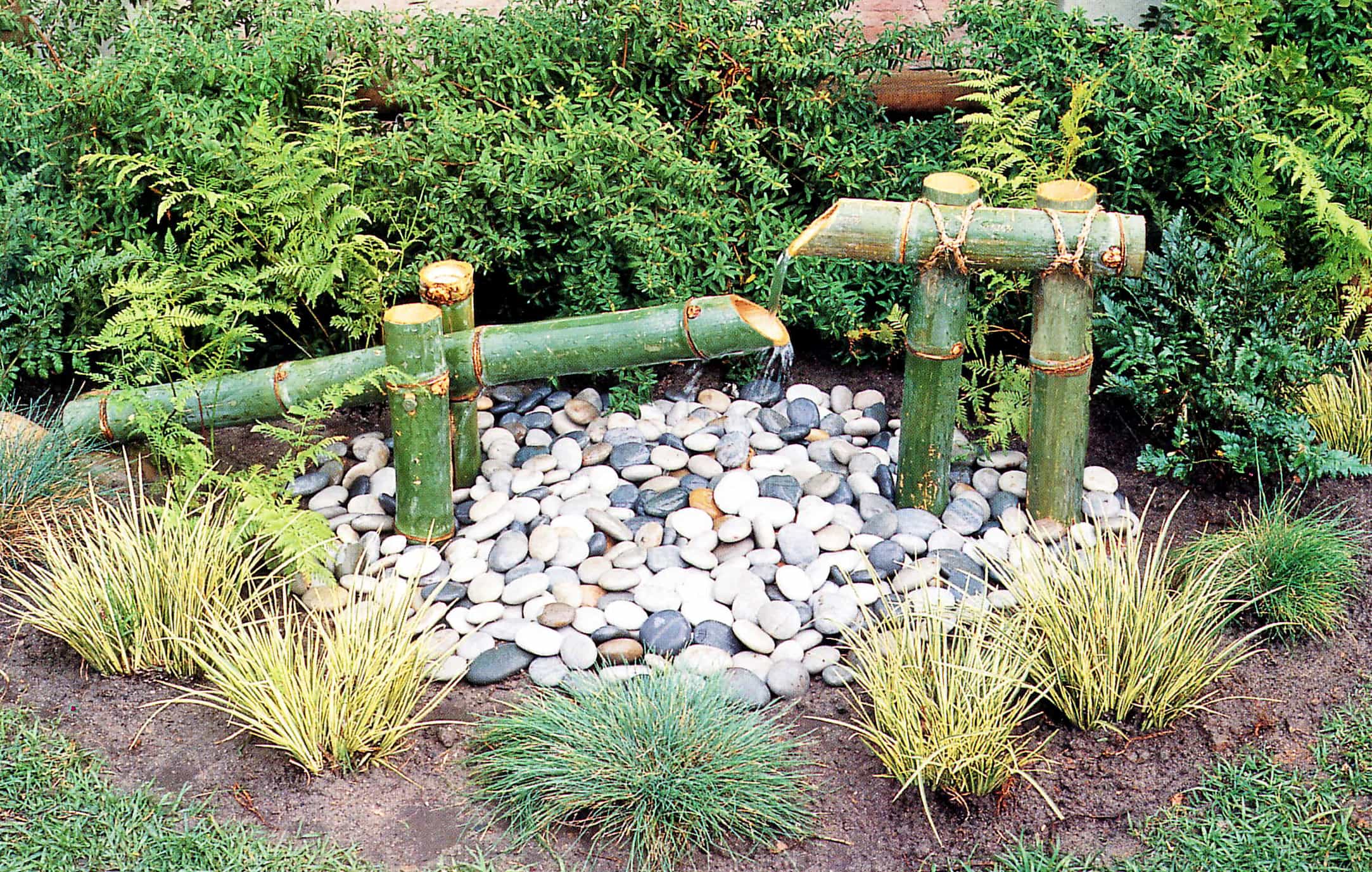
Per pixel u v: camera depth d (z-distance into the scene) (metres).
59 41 5.16
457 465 4.43
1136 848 3.04
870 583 3.94
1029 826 3.12
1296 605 3.69
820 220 3.87
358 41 4.93
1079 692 3.39
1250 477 4.37
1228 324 4.38
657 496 4.31
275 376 4.20
